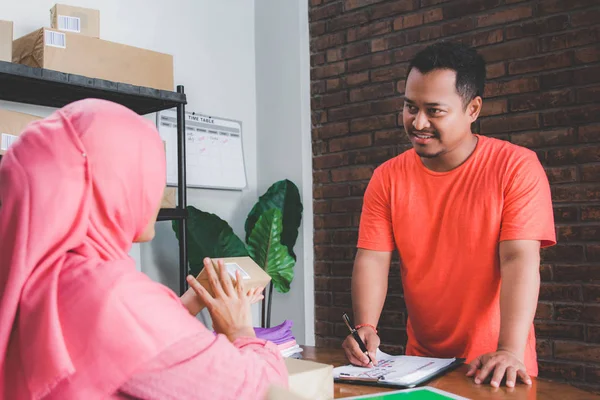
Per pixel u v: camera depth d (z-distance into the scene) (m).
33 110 2.39
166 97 2.34
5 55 1.90
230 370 0.79
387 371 1.38
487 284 1.61
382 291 1.77
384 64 2.97
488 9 2.63
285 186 3.17
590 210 2.36
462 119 1.54
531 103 2.51
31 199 0.77
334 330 3.11
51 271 0.77
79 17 2.18
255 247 2.94
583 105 2.39
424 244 1.69
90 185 0.81
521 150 1.59
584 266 2.37
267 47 3.39
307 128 3.25
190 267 2.83
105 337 0.73
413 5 2.87
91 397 0.72
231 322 1.03
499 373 1.25
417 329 1.77
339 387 1.28
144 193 0.87
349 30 3.11
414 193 1.70
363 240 1.80
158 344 0.75
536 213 1.52
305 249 3.18
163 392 0.74
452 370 1.39
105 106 0.86
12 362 0.75
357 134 3.07
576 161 2.40
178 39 3.03
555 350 2.42
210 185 3.10
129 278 0.77
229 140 3.24
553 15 2.46
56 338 0.72
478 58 1.56
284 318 3.26
